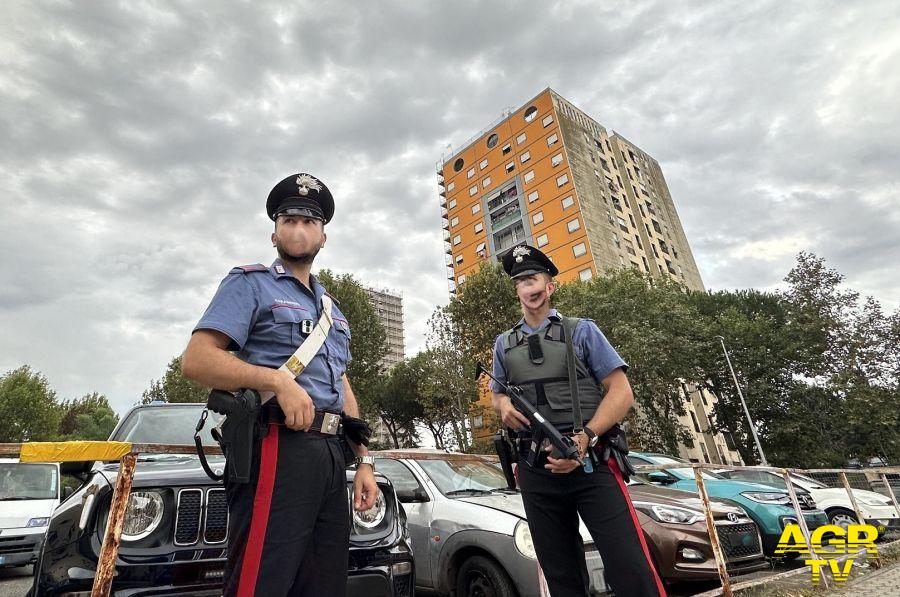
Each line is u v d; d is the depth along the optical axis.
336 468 1.57
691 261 53.91
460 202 52.44
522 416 2.22
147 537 2.07
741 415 26.70
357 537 2.49
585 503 2.05
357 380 24.73
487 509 3.98
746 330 26.48
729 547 4.93
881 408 21.23
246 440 1.33
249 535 1.34
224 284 1.57
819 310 23.89
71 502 2.46
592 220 41.41
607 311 23.36
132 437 3.35
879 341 22.14
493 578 3.65
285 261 1.80
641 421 23.22
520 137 47.72
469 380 24.23
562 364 2.21
